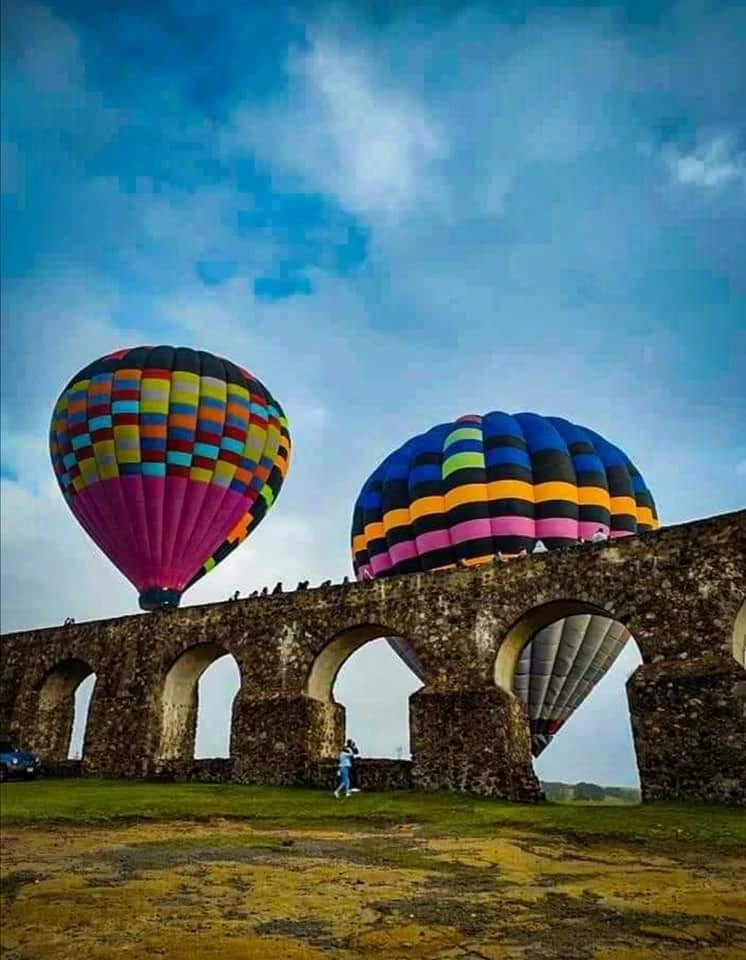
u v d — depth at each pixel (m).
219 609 24.55
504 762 17.94
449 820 14.59
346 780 18.70
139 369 29.31
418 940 6.60
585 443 27.34
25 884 9.06
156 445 28.11
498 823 14.07
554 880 9.16
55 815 15.52
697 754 15.74
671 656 16.86
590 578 18.50
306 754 21.03
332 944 6.48
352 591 22.11
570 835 12.63
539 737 24.19
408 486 27.41
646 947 6.36
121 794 19.14
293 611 22.97
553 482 25.69
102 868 10.05
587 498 25.88
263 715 22.06
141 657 25.59
